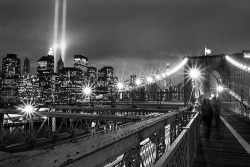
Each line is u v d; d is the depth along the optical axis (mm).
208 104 10492
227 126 15492
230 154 7887
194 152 7574
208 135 10523
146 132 3762
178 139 3205
